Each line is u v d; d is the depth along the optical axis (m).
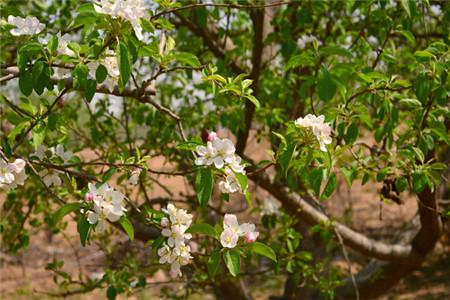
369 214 8.45
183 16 3.14
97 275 7.77
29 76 1.79
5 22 1.86
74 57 1.78
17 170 1.85
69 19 3.37
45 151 2.12
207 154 1.78
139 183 3.38
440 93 2.26
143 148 3.63
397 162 2.58
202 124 3.87
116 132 3.88
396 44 3.92
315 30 3.67
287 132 2.00
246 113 3.48
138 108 3.78
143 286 3.55
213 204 4.68
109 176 1.95
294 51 3.23
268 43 3.34
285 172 1.94
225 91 2.15
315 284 3.78
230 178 1.90
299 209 3.77
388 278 4.28
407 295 7.43
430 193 3.07
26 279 7.99
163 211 2.03
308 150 1.97
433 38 3.79
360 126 4.56
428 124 2.51
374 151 2.84
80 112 4.32
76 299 7.44
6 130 3.04
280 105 3.93
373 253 3.99
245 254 1.91
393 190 3.02
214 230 1.84
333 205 7.11
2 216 3.91
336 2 3.50
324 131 1.93
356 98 2.59
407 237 4.23
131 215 3.50
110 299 3.44
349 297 4.33
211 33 3.82
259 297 7.76
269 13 3.97
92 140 3.70
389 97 2.50
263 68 3.76
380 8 2.98
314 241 4.88
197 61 2.11
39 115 2.12
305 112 3.83
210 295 6.84
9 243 3.91
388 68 3.44
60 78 1.98
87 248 9.56
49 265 3.63
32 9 3.65
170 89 4.01
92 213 1.76
